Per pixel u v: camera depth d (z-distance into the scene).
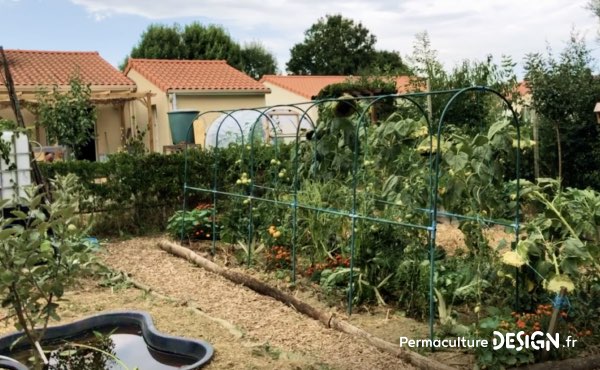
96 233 9.09
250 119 15.12
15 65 17.03
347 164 6.25
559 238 4.48
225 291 6.12
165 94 17.83
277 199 7.11
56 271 3.54
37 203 3.55
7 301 3.46
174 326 4.93
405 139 5.98
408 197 5.30
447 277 4.91
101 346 4.80
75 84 13.54
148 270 7.03
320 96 13.68
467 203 5.52
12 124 6.49
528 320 4.13
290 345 4.57
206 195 9.75
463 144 5.03
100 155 17.03
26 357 4.53
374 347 4.48
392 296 5.45
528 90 9.88
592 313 4.41
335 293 5.49
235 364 4.10
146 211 9.54
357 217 5.11
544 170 9.62
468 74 11.73
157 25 38.31
